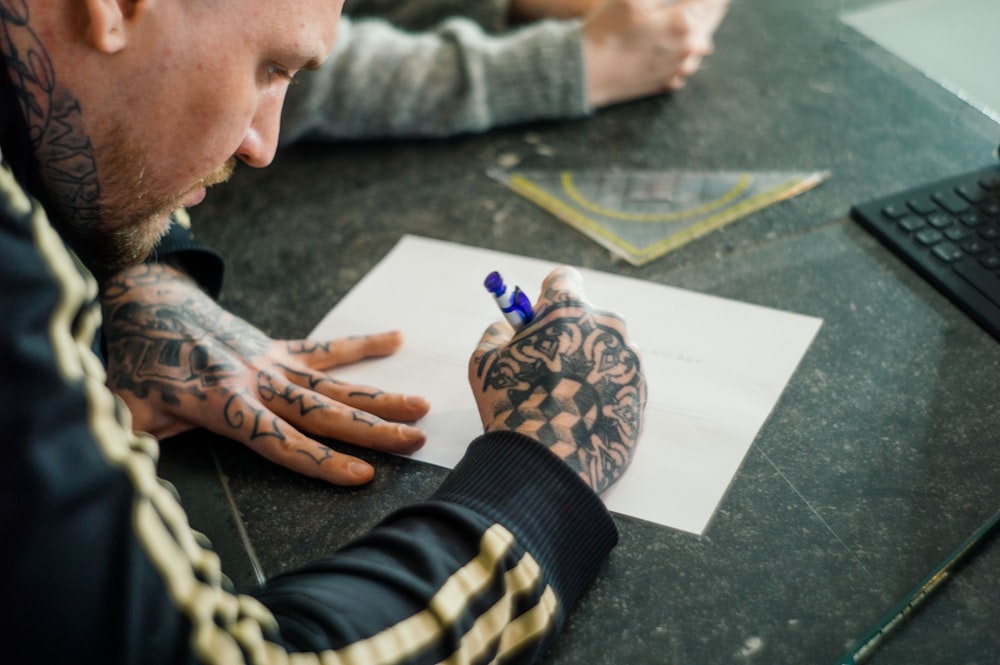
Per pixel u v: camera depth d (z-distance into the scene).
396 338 0.88
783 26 1.33
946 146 1.07
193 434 0.83
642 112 1.20
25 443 0.48
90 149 0.61
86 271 0.57
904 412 0.77
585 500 0.68
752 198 1.03
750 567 0.67
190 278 0.92
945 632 0.63
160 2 0.56
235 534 0.73
